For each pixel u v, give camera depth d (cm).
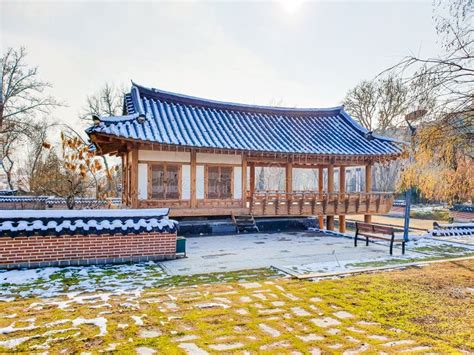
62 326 468
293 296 615
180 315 516
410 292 639
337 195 1705
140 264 888
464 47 614
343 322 494
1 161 3516
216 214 1562
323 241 1341
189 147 1403
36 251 819
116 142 1405
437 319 508
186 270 830
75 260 852
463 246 1239
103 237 880
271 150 1548
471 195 698
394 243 1298
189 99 1841
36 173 2238
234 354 393
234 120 1852
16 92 3244
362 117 3553
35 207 2598
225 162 1622
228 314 522
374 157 1777
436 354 395
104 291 639
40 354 387
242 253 1073
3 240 794
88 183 1555
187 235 1476
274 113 2073
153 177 1477
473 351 404
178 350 401
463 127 634
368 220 1836
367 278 743
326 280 728
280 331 461
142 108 1543
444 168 718
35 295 610
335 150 1711
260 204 1592
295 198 1639
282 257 1012
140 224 917
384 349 407
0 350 396
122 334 445
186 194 1535
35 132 3250
